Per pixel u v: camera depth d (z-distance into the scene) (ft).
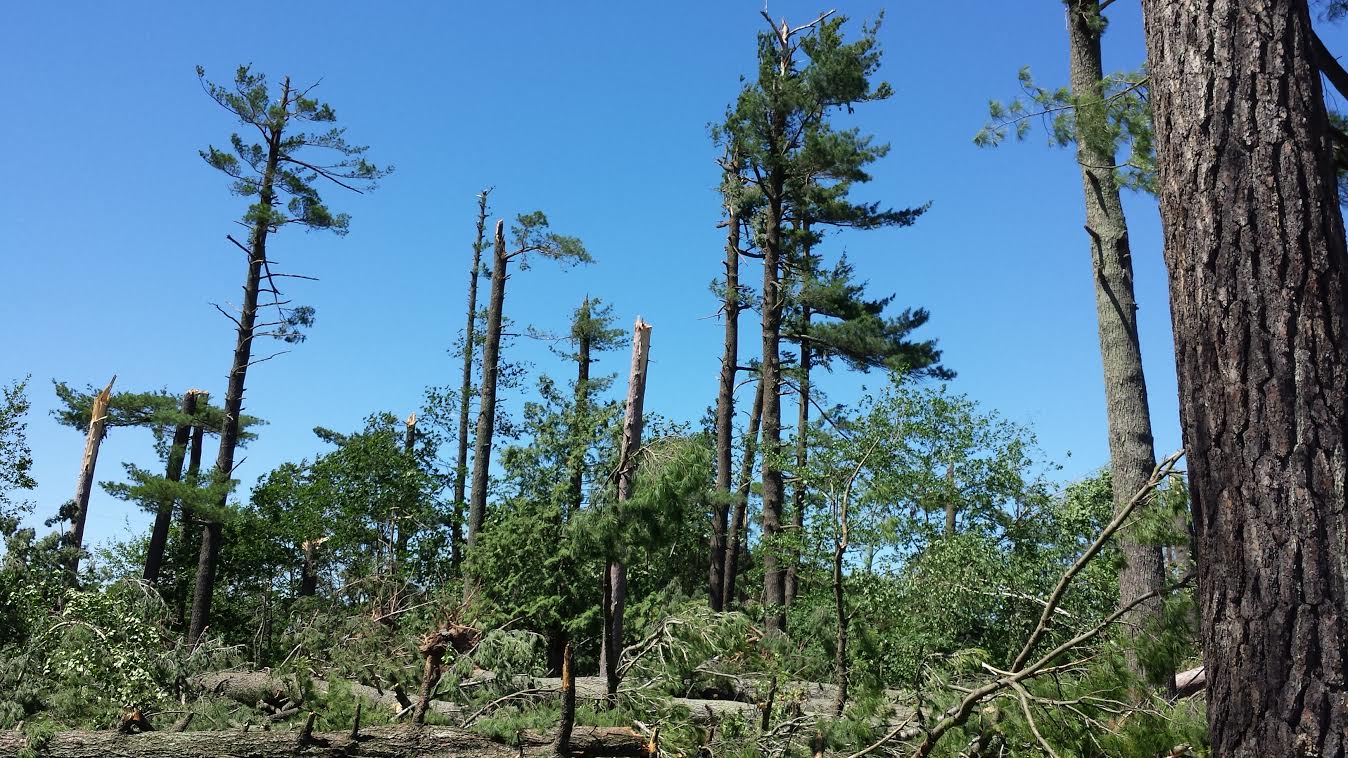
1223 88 13.99
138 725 23.30
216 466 73.15
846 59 69.00
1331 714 11.76
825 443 63.82
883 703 22.68
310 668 35.63
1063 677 19.70
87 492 81.30
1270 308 13.06
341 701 29.48
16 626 40.06
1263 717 12.16
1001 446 55.47
